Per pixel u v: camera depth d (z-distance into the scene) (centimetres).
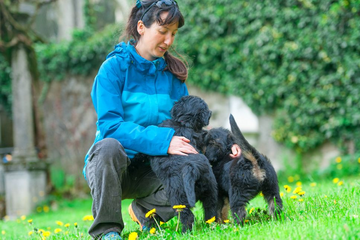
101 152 404
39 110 1283
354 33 1067
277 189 444
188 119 449
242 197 439
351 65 1086
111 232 405
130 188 468
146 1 439
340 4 1072
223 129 502
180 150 414
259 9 1190
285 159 1226
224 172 467
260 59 1209
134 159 448
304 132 1195
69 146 1579
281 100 1211
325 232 328
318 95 1145
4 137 1642
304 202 493
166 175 412
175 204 405
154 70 455
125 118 445
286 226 368
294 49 1149
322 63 1132
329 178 1089
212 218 401
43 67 1600
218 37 1270
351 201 452
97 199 405
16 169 1178
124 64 446
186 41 1299
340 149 1152
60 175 1530
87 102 1557
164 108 459
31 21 1205
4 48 1170
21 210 1177
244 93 1254
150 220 483
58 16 1719
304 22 1134
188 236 385
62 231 584
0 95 1638
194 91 1349
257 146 1273
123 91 444
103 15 1642
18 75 1187
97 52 1509
